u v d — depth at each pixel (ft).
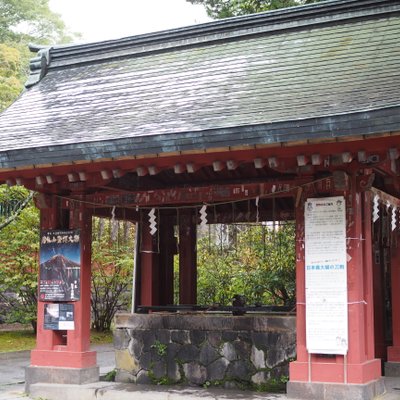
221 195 28.17
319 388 24.11
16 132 29.09
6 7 110.52
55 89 34.30
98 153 24.45
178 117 25.40
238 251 47.85
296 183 25.91
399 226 31.96
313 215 25.18
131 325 30.35
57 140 26.16
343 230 24.61
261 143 21.76
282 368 27.37
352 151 22.03
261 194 27.32
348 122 20.44
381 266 34.58
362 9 29.53
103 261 57.72
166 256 39.01
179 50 33.45
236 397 25.64
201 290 49.44
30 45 38.88
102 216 33.01
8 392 30.42
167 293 38.88
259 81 27.27
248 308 29.89
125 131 25.22
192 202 29.12
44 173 27.04
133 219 34.78
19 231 52.80
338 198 24.82
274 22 31.32
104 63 35.60
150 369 29.71
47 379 29.27
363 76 24.50
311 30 30.35
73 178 26.78
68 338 29.45
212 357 28.68
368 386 23.90
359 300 24.44
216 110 25.11
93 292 61.31
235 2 54.70
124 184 31.01
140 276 35.17
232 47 31.63
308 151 22.40
